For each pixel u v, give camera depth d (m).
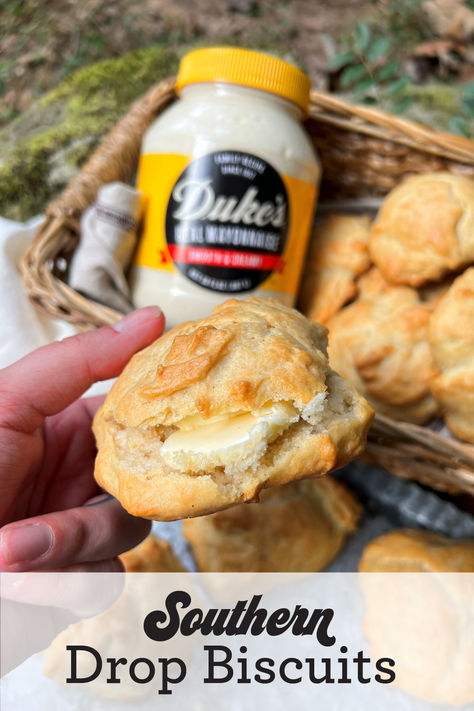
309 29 0.84
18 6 0.91
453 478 0.37
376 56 0.54
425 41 0.78
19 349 0.43
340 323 0.44
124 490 0.28
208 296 0.41
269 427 0.27
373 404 0.42
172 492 0.27
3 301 0.44
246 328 0.29
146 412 0.28
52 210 0.45
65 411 0.42
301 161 0.41
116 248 0.43
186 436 0.28
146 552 0.43
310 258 0.46
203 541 0.43
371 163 0.47
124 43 0.86
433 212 0.41
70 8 0.90
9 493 0.36
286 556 0.43
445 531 0.45
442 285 0.43
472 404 0.39
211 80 0.41
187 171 0.41
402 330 0.41
